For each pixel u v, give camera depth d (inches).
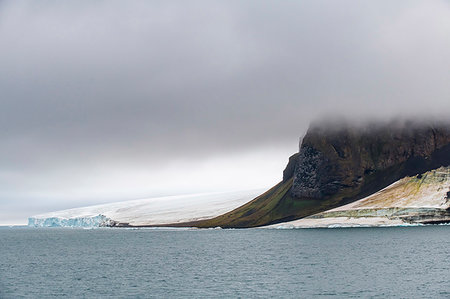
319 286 3452.3
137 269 4805.6
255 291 3366.1
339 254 5388.8
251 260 5231.3
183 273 4375.0
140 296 3361.2
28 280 4288.9
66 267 5216.5
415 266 4190.5
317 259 5009.8
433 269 3988.7
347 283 3516.2
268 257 5452.8
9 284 4074.8
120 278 4207.7
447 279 3523.6
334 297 3083.2
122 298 3319.4
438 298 2955.2
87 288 3747.5
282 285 3550.7
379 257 4938.5
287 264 4709.6
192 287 3617.1
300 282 3639.3
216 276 4106.8
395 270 4013.3
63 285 3941.9
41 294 3580.2
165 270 4645.7
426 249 5502.0
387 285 3378.4
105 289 3676.2
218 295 3280.0
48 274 4653.1
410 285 3346.5
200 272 4394.7
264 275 4057.6
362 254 5280.5
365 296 3075.8
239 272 4293.8
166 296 3324.3
